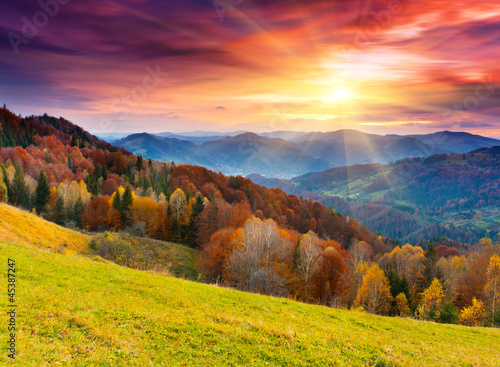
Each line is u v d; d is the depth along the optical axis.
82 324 13.45
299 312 23.02
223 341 14.67
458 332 25.97
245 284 52.62
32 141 167.50
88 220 87.88
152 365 11.58
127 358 11.73
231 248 65.69
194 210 93.56
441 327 26.91
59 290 16.69
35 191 99.81
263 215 128.50
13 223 41.97
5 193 88.25
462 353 19.17
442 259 88.25
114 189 124.06
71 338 12.14
